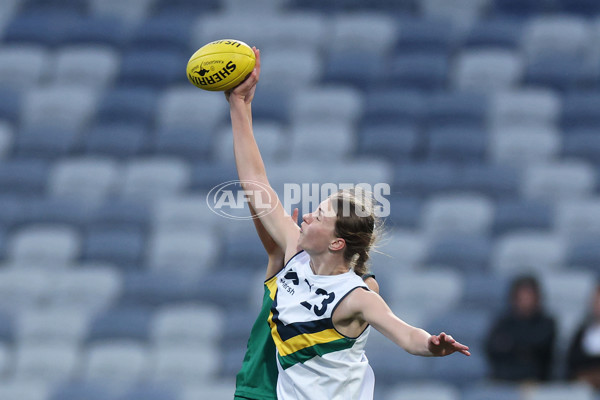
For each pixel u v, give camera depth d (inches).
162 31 2118.6
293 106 1865.2
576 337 1086.4
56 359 1343.5
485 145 1720.0
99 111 1892.2
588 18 2079.2
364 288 439.2
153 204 1630.2
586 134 1723.7
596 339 1071.0
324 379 445.7
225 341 1365.7
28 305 1486.2
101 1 2281.0
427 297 1401.3
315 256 455.2
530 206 1546.5
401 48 2031.3
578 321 1310.3
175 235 1566.2
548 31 1984.5
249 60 485.4
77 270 1512.1
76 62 2025.1
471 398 1069.8
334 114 1843.0
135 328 1392.7
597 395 1042.1
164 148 1798.7
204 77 484.7
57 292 1488.7
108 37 2122.3
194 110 1883.6
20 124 1903.3
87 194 1712.6
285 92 1934.1
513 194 1620.3
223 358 1311.5
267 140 1763.0
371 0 2190.0
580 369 1074.1
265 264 1525.6
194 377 1302.9
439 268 1467.8
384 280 1422.2
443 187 1628.9
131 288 1472.7
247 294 1446.9
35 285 1496.1
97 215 1633.9
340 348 442.3
